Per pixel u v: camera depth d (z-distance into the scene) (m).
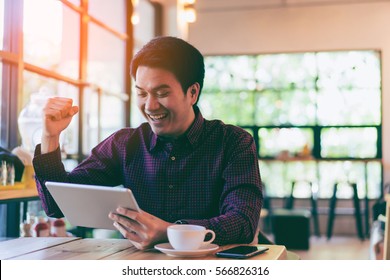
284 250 1.31
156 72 1.36
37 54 2.95
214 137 1.58
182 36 5.61
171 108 1.40
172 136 1.54
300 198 7.34
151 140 1.61
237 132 1.61
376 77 7.26
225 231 1.33
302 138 7.39
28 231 2.51
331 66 7.37
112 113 4.25
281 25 7.44
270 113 7.48
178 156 1.56
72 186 1.29
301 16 7.41
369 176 7.24
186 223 1.32
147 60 1.37
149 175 1.59
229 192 1.50
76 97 3.54
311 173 7.37
